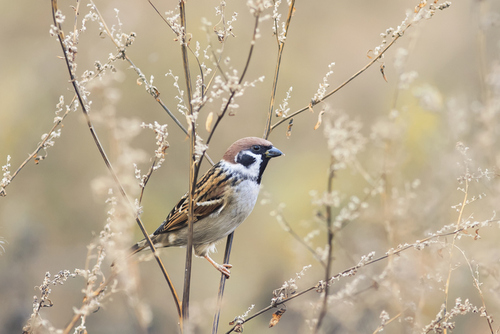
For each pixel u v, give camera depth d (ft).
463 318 30.55
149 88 20.31
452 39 50.19
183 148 46.70
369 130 44.73
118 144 20.94
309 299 32.14
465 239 27.94
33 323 19.88
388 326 26.86
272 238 41.47
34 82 45.78
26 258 36.81
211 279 39.55
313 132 49.73
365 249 32.24
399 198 29.84
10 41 47.65
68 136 45.29
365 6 56.08
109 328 31.81
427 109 34.35
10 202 41.32
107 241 19.21
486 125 31.96
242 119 48.01
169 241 30.66
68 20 44.52
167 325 33.47
